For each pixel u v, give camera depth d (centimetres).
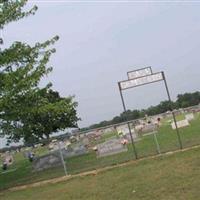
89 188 1612
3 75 2219
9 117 2275
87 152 3147
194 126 3553
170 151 2086
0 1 2352
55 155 2522
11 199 1752
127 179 1617
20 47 2298
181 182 1367
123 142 2489
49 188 1845
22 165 2980
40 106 2270
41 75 2272
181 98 8219
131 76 2088
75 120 4300
